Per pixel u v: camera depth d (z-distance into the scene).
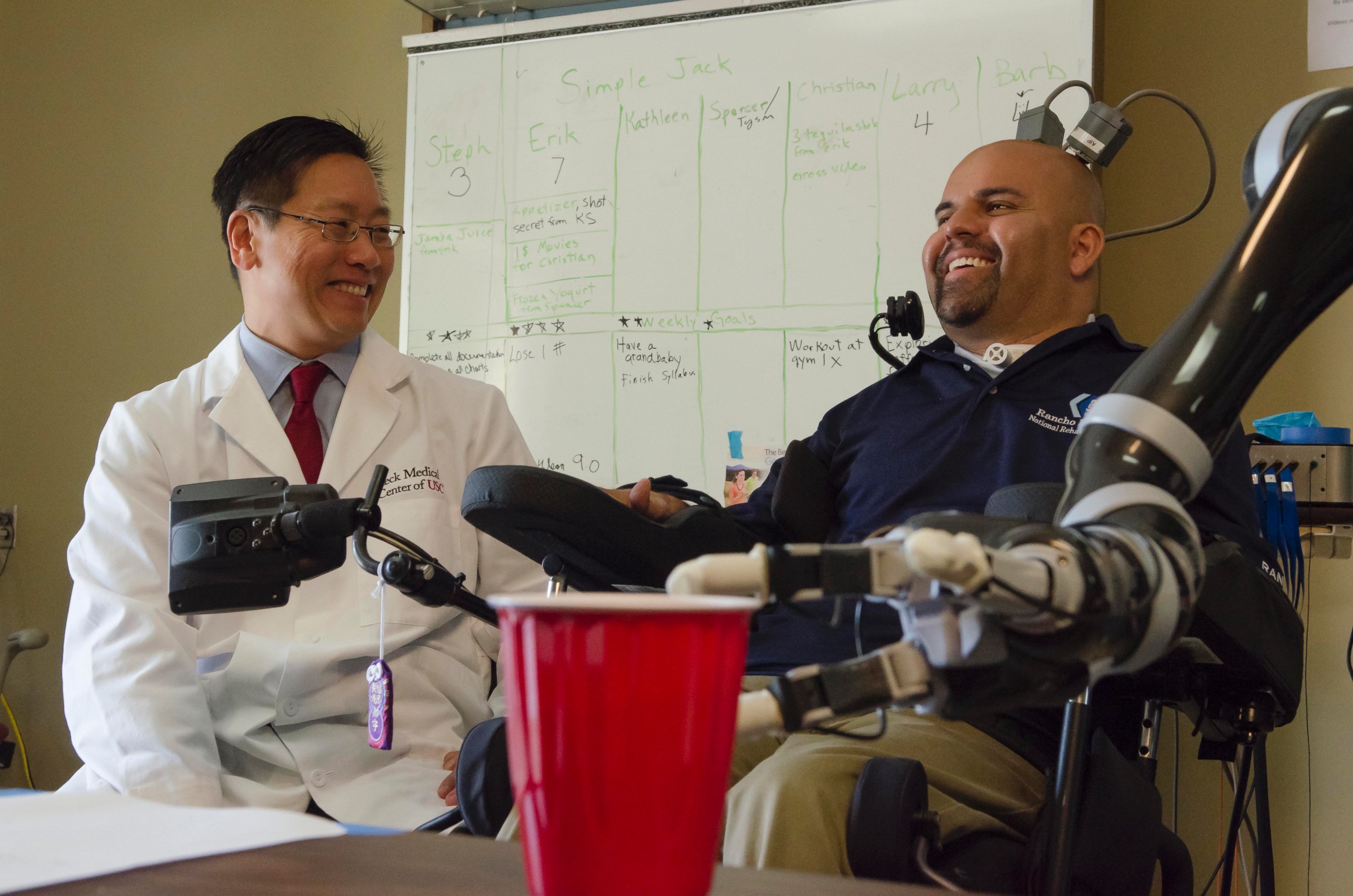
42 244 3.23
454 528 1.82
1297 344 2.32
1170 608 0.40
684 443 2.51
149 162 3.18
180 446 1.74
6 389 3.23
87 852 0.49
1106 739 1.02
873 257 2.40
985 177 1.56
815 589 0.37
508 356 2.68
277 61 3.09
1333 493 1.83
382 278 1.87
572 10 2.80
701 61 2.56
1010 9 2.34
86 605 1.62
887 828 0.86
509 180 2.71
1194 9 2.43
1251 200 0.54
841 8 2.46
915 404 1.49
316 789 1.61
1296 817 2.24
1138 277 2.44
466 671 1.79
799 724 0.39
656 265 2.56
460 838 0.53
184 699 1.55
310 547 0.83
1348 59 2.31
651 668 0.37
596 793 0.37
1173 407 0.47
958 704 0.39
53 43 3.27
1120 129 1.59
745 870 0.47
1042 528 0.40
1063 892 0.87
